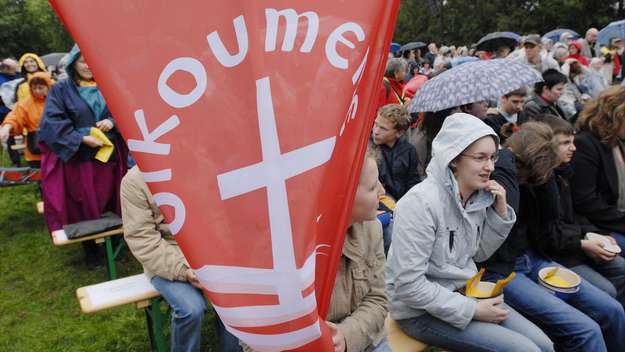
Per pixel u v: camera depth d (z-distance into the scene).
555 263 2.92
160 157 0.69
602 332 2.75
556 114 4.61
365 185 1.45
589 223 3.35
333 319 1.70
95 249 4.59
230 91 0.68
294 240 0.69
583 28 30.33
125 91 0.69
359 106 0.80
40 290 4.21
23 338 3.51
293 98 0.69
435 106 3.63
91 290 2.83
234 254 0.70
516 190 2.55
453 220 2.24
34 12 35.03
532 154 2.70
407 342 2.39
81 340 3.44
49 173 4.30
